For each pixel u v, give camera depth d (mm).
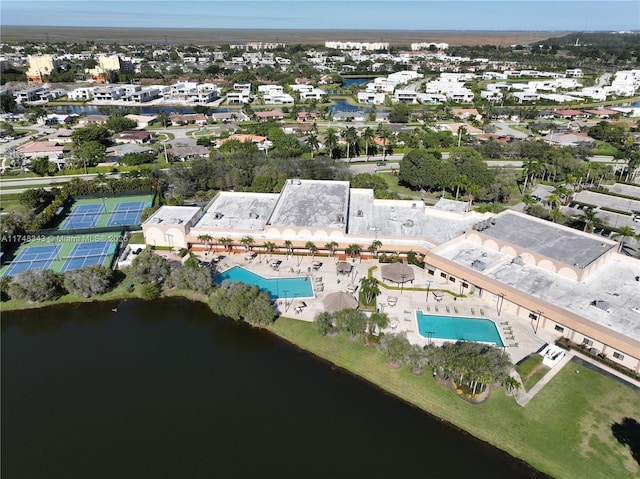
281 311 90688
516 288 87625
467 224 117312
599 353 76938
